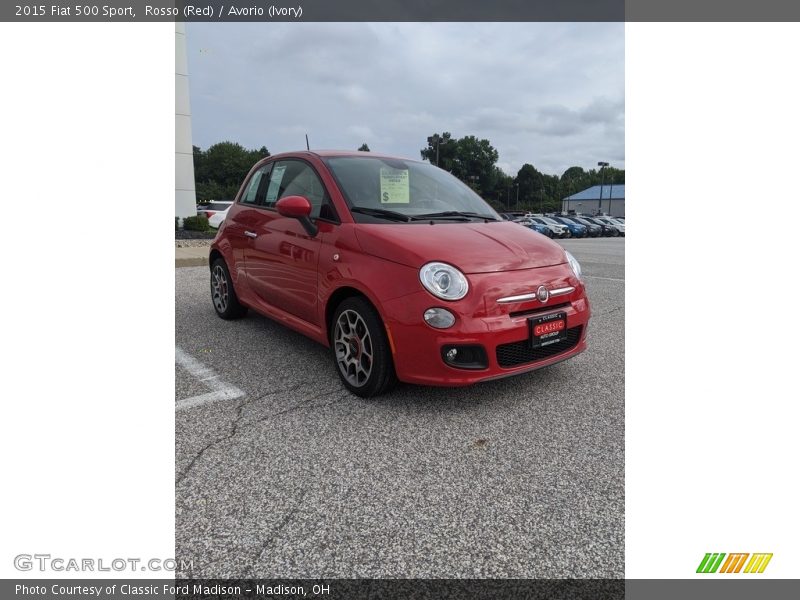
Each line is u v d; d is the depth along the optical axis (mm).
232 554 1688
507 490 2053
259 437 2449
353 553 1700
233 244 4301
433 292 2588
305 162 3684
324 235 3172
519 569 1649
